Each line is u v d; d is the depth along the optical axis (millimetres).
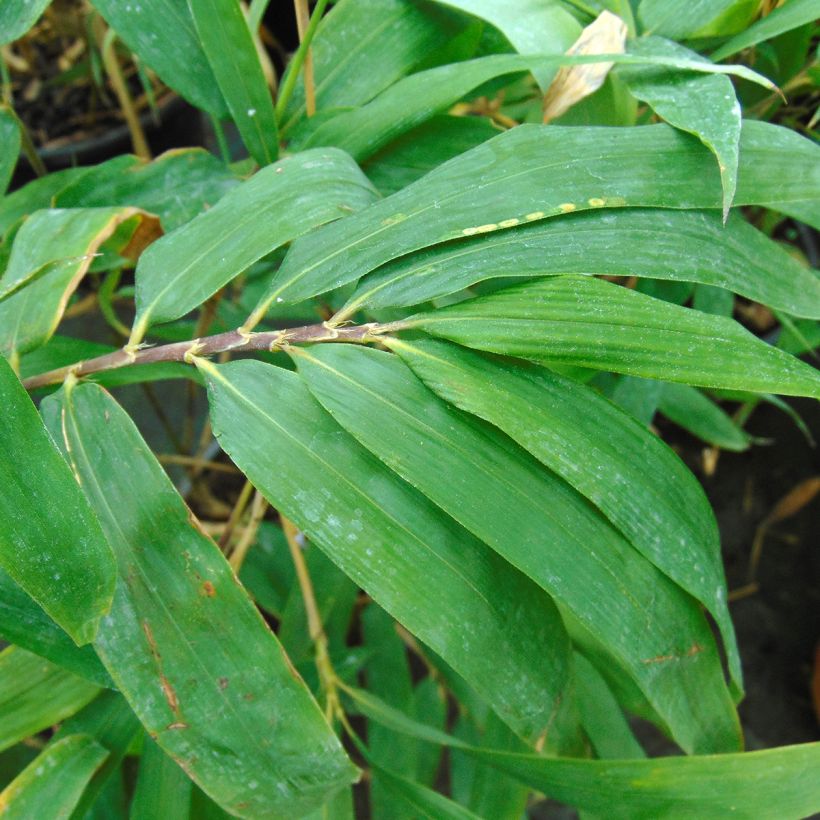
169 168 344
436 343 251
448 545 242
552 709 249
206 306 386
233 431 248
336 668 392
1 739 286
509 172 261
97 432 260
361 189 286
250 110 329
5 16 320
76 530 223
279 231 271
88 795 294
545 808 562
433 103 307
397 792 307
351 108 334
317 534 239
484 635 240
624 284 361
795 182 266
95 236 295
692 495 246
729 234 260
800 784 243
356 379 249
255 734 242
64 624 219
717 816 247
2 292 259
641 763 247
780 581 618
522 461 243
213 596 246
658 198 257
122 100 490
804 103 396
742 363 233
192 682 242
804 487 594
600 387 362
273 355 403
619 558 241
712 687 253
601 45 297
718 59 308
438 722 455
